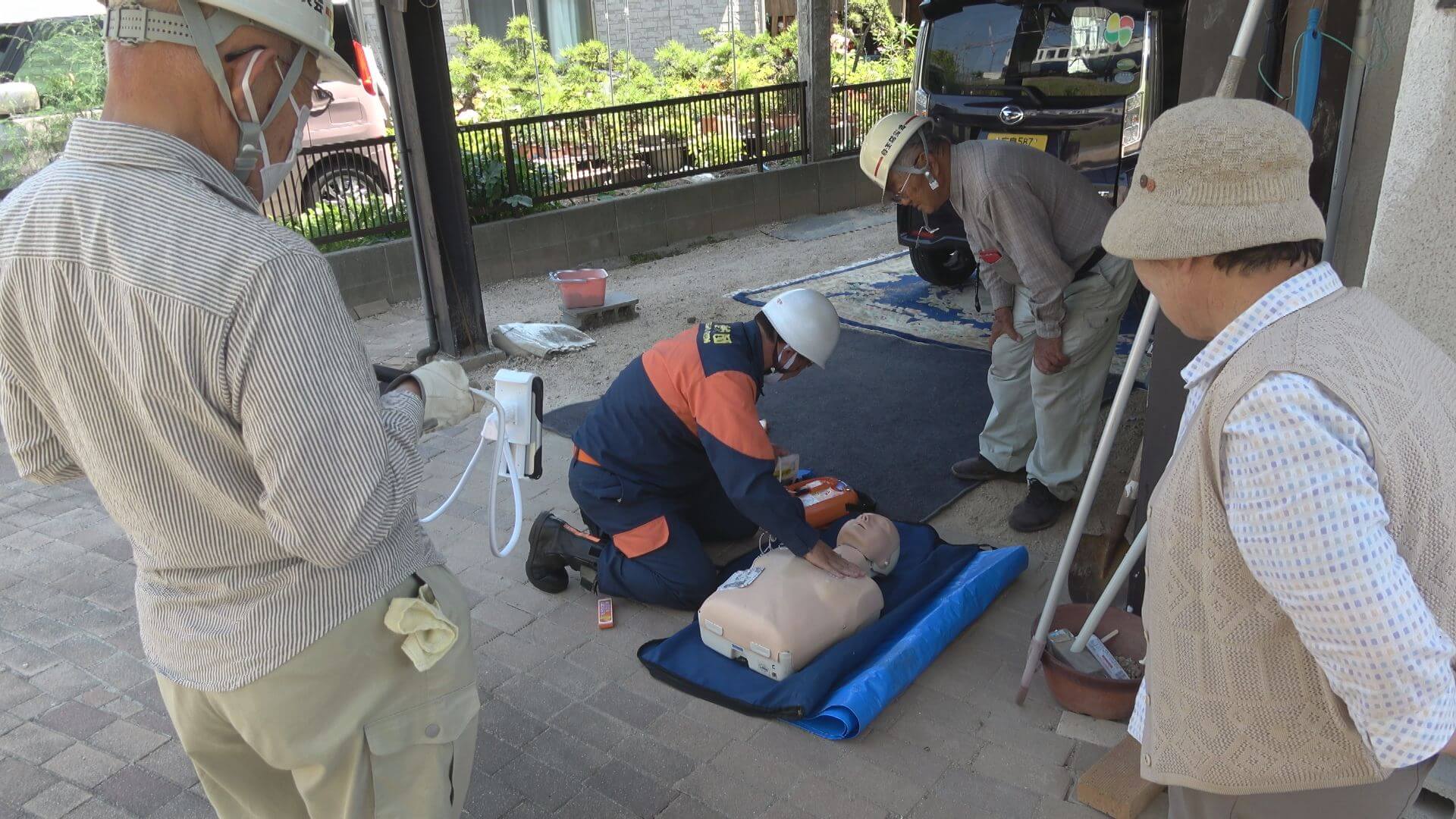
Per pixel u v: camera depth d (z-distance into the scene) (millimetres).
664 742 2500
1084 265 3242
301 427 1190
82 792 2404
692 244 8125
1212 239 1116
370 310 6516
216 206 1203
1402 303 1989
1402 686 994
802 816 2240
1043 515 3512
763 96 8422
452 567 3389
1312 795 1236
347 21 7449
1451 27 1791
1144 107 5016
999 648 2826
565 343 5605
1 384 1373
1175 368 2580
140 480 1301
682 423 2920
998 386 3715
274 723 1406
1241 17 2260
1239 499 1064
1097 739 2426
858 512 3539
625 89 10406
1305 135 1116
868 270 7047
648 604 3111
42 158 5977
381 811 1502
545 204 7457
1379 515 1000
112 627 3102
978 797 2268
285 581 1355
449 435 4504
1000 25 5406
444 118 4969
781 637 2566
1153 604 1282
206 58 1216
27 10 6301
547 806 2299
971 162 3211
